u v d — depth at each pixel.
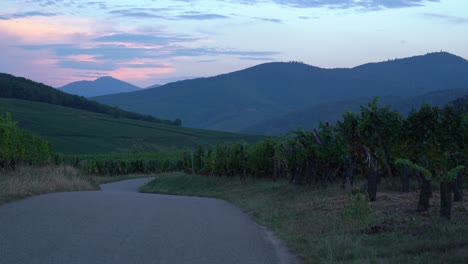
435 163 12.57
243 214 16.66
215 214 15.66
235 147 35.59
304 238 11.14
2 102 126.94
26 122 109.31
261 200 20.42
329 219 12.96
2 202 15.11
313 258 9.27
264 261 8.92
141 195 23.19
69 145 97.19
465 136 12.25
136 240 10.00
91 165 66.38
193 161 47.28
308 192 20.25
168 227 11.92
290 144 24.30
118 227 11.42
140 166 71.81
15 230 10.45
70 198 17.67
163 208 16.14
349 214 12.52
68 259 8.19
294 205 17.19
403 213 12.68
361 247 9.50
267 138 31.31
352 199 13.61
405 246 9.27
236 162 34.22
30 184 19.78
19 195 17.05
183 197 24.80
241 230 12.38
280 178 30.17
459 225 10.74
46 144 37.09
